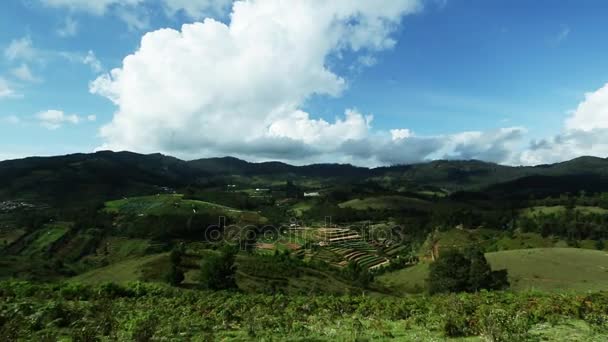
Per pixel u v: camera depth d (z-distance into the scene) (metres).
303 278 89.75
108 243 184.25
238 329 20.53
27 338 16.78
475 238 195.50
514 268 93.38
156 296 39.78
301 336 17.89
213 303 31.31
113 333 17.64
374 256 183.88
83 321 18.58
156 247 172.75
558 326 18.41
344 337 17.36
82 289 36.38
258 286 77.19
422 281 114.88
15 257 149.62
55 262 142.00
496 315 17.94
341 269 121.69
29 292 34.88
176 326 19.59
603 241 175.25
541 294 31.50
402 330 19.06
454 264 74.88
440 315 21.41
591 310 20.64
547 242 181.62
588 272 86.00
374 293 88.12
